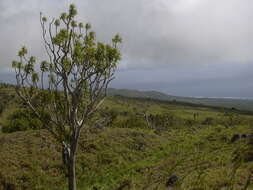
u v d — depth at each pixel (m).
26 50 8.88
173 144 28.75
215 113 129.88
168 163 18.27
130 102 168.75
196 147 23.61
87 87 9.23
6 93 80.69
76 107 9.11
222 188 9.95
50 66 8.93
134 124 54.19
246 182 10.16
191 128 47.44
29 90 9.01
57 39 8.68
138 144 27.48
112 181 16.50
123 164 21.34
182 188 11.09
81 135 25.97
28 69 8.84
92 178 18.19
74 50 8.66
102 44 9.04
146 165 19.27
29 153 20.42
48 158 20.02
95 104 9.52
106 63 9.09
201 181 11.25
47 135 25.09
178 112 125.56
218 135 28.97
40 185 16.45
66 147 9.59
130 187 13.77
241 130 29.92
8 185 15.76
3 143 22.11
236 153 16.19
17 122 33.66
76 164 19.95
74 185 9.44
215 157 16.23
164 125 62.47
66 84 8.86
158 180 13.82
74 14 8.91
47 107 9.18
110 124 46.34
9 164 17.84
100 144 24.83
